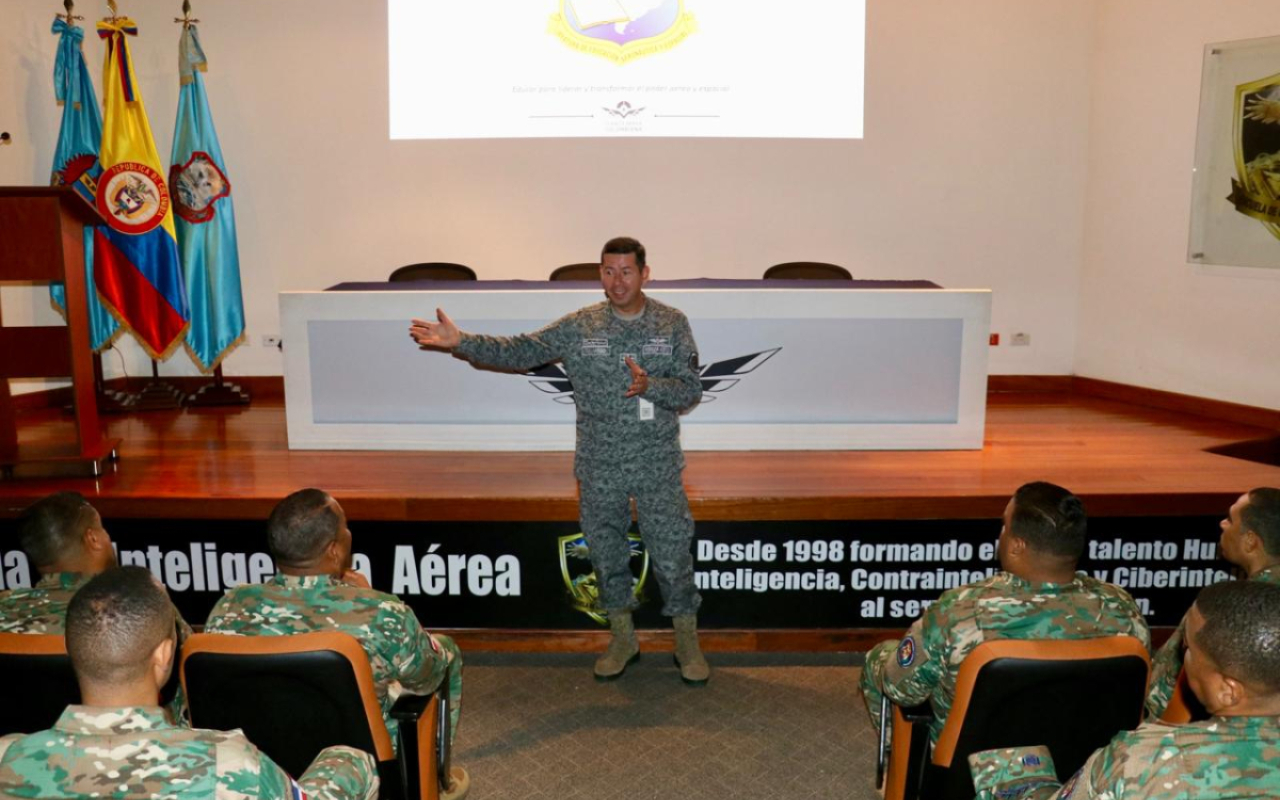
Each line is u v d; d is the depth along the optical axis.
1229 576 3.74
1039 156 6.11
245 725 1.93
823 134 5.95
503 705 3.26
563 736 3.05
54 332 3.88
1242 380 5.29
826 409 4.27
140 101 5.27
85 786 1.27
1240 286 5.27
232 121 5.97
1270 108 5.04
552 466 4.04
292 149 6.00
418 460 4.16
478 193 6.04
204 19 5.86
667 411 3.18
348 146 6.00
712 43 5.87
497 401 4.25
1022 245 6.20
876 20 5.94
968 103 6.04
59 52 5.20
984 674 1.84
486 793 2.73
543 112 5.91
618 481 3.18
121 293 5.25
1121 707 1.88
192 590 3.70
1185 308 5.57
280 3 5.86
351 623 2.06
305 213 6.06
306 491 2.13
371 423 4.30
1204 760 1.26
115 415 5.38
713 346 4.18
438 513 3.61
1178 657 2.18
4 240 3.71
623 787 2.77
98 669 1.32
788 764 2.89
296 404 4.30
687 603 3.39
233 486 3.76
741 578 3.69
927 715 2.18
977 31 5.97
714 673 3.51
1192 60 5.41
